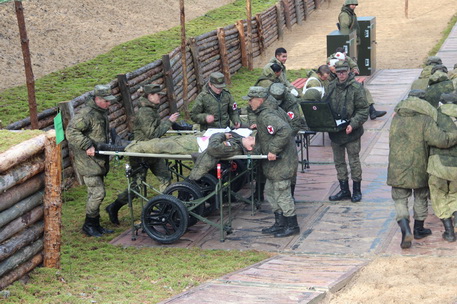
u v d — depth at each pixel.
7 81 20.72
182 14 21.84
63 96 18.12
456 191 11.45
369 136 19.47
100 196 12.95
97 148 12.69
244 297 8.84
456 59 30.22
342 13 25.89
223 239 12.51
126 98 19.27
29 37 25.06
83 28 28.06
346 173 14.39
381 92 25.27
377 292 9.16
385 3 45.25
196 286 9.77
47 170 10.41
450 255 10.90
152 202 12.35
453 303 8.51
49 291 9.45
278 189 12.38
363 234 12.39
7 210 9.65
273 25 35.47
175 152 12.41
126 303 8.82
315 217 13.52
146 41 26.94
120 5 32.78
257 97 12.06
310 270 10.38
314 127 13.83
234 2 40.34
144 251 12.12
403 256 11.08
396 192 11.51
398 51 33.38
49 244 10.57
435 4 44.22
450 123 11.10
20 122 15.27
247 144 12.23
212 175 13.09
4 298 8.98
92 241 12.82
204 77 25.81
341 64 13.73
